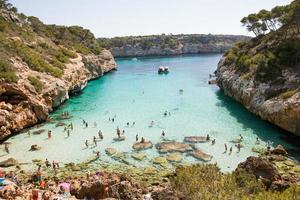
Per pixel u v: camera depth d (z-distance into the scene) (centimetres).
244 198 2230
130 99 8412
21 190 3158
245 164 3120
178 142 5066
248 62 7769
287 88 6066
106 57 15175
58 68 8638
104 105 7762
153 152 4700
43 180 3753
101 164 4312
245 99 7062
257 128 5722
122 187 2806
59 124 6109
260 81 6731
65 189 3156
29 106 6009
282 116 5428
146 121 6322
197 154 4547
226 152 4662
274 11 9912
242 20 10788
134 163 4322
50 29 14412
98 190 2853
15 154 4697
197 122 6188
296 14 8325
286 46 7125
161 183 3575
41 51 9362
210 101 7956
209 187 2520
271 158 4281
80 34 16062
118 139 5294
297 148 4741
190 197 2408
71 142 5178
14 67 6762
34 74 7188
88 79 11531
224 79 8888
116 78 12650
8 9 12531
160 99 8338
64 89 7794
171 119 6438
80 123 6228
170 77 12450
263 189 2505
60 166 4266
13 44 8175
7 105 5631
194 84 10588
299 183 3005
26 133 5612
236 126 5872
